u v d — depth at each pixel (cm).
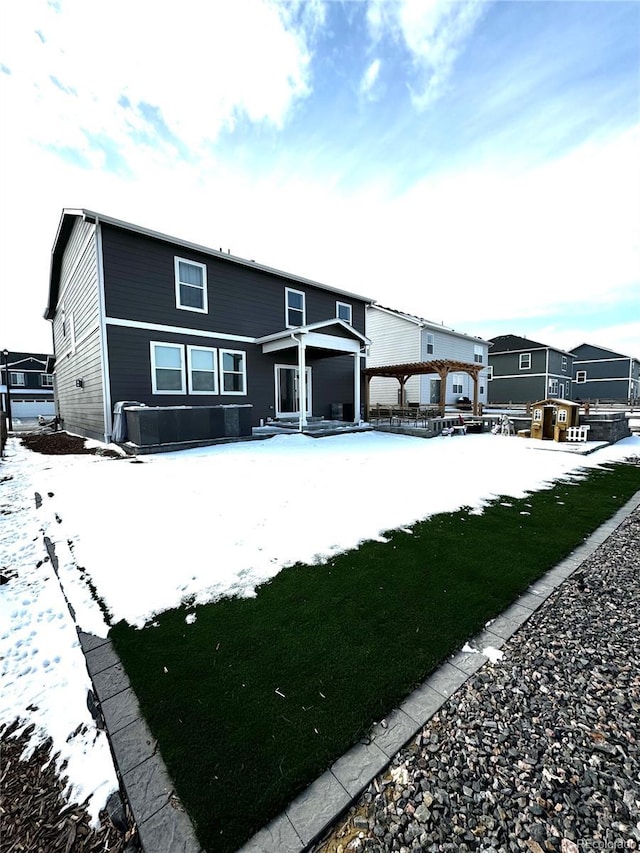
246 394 1141
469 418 1416
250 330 1140
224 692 169
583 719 155
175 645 201
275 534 346
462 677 179
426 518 395
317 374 1366
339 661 189
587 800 124
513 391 2930
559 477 593
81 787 133
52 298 1523
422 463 691
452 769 134
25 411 3206
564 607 238
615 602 243
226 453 780
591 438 1049
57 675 189
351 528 363
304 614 228
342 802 123
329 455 767
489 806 122
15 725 161
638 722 154
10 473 639
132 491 479
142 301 914
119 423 851
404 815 120
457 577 273
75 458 750
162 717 156
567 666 187
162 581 265
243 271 1118
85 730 157
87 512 400
